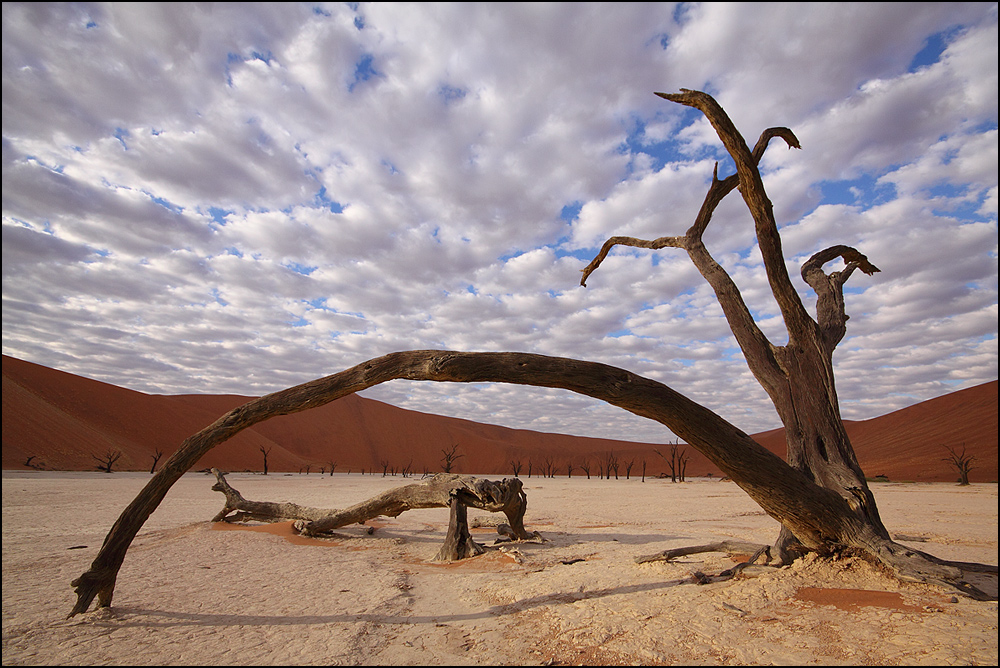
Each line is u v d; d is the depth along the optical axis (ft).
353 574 27.14
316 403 19.06
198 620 18.33
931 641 12.07
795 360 22.52
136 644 15.65
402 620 18.35
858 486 19.20
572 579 23.29
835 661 11.62
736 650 12.80
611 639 14.57
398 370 18.43
